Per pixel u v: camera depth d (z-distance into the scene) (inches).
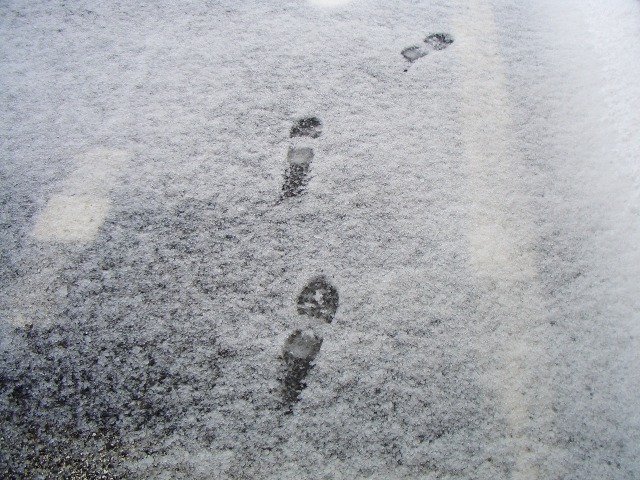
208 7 83.7
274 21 81.6
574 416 55.7
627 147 69.4
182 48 78.4
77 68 76.6
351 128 70.9
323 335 58.8
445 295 60.6
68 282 61.5
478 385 56.7
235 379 57.2
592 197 66.3
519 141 70.1
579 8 84.4
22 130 71.2
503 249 63.0
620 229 64.2
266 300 60.6
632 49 77.9
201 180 67.4
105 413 56.0
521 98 73.6
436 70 75.9
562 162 68.7
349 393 56.4
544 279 61.4
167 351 58.3
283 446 54.8
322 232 64.0
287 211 65.4
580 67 77.0
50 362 57.9
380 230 64.1
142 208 65.7
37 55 77.9
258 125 71.3
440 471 53.9
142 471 54.2
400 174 67.7
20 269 62.1
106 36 80.0
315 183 67.2
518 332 58.9
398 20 81.7
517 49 78.6
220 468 54.2
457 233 63.9
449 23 81.4
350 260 62.4
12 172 68.1
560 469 54.0
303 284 61.3
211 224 64.7
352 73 75.6
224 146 69.7
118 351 58.3
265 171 68.1
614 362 57.7
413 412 55.7
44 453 54.7
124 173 67.9
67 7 83.8
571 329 59.1
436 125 71.2
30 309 60.2
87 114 72.4
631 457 54.5
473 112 72.3
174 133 70.7
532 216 65.0
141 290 61.1
